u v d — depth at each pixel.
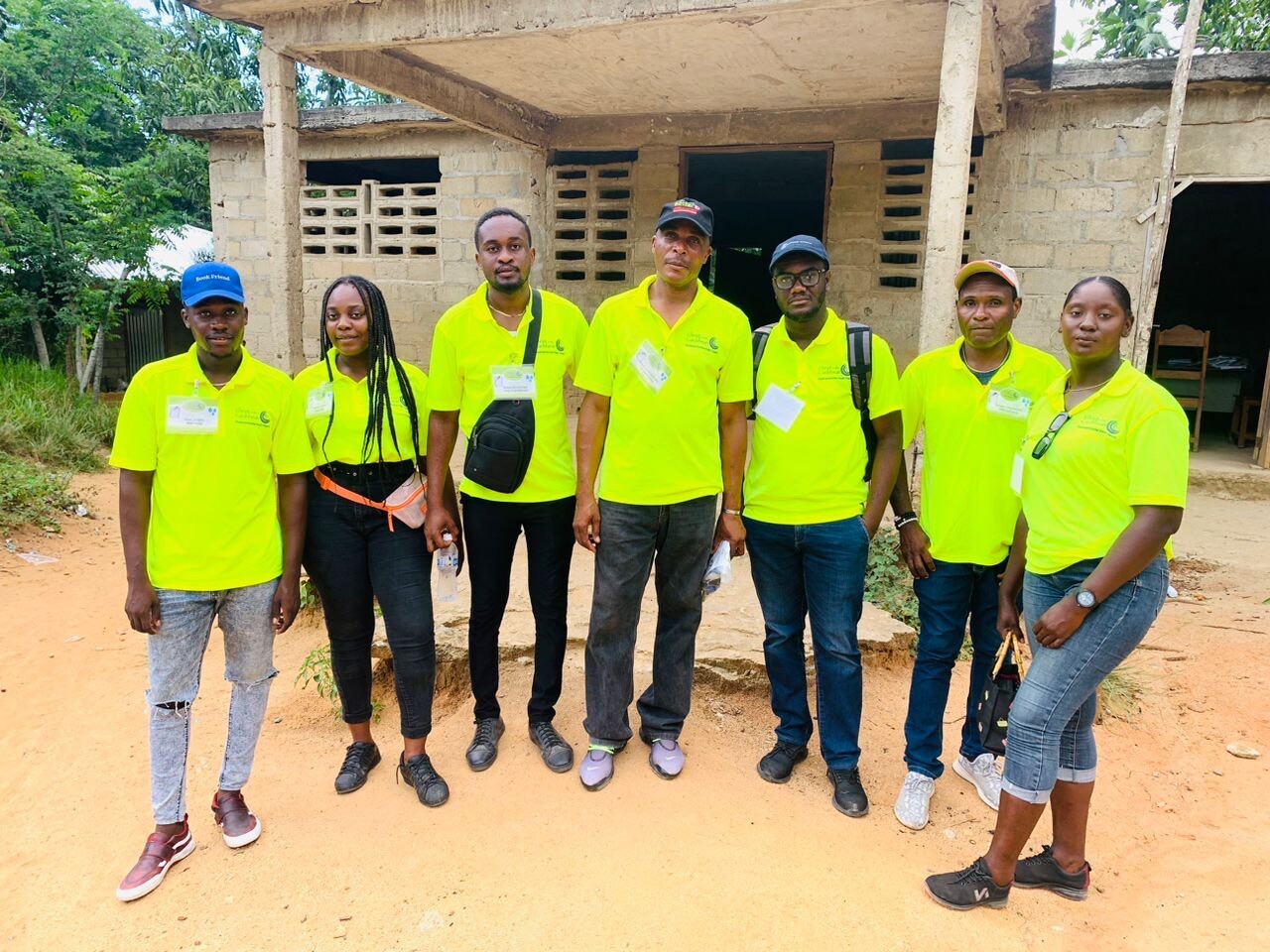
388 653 3.97
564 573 3.35
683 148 9.21
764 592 3.31
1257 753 3.65
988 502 3.02
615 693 3.25
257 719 3.01
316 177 13.31
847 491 3.11
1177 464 2.31
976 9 4.96
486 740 3.43
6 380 10.31
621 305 3.07
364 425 3.03
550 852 2.88
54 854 2.99
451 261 10.18
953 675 4.32
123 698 4.18
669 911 2.61
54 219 12.95
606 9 5.80
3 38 17.69
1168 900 2.79
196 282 2.63
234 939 2.56
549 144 9.61
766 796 3.22
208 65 21.12
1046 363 3.00
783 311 3.07
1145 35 12.92
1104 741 3.77
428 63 7.45
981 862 2.71
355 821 3.07
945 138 5.08
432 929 2.56
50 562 6.10
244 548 2.83
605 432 3.17
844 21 5.99
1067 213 8.11
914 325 8.66
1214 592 5.55
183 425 2.67
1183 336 10.03
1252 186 13.30
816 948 2.48
